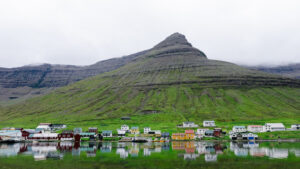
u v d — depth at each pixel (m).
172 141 198.88
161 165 99.38
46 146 166.38
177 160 108.50
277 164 99.00
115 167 96.44
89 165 99.88
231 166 96.69
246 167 95.00
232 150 136.38
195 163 102.31
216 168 94.12
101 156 119.94
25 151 139.00
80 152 134.00
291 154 120.00
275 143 171.00
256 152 127.31
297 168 92.88
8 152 134.75
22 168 95.06
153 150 140.62
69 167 96.69
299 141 183.25
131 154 125.56
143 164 101.12
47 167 96.75
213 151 133.75
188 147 154.12
